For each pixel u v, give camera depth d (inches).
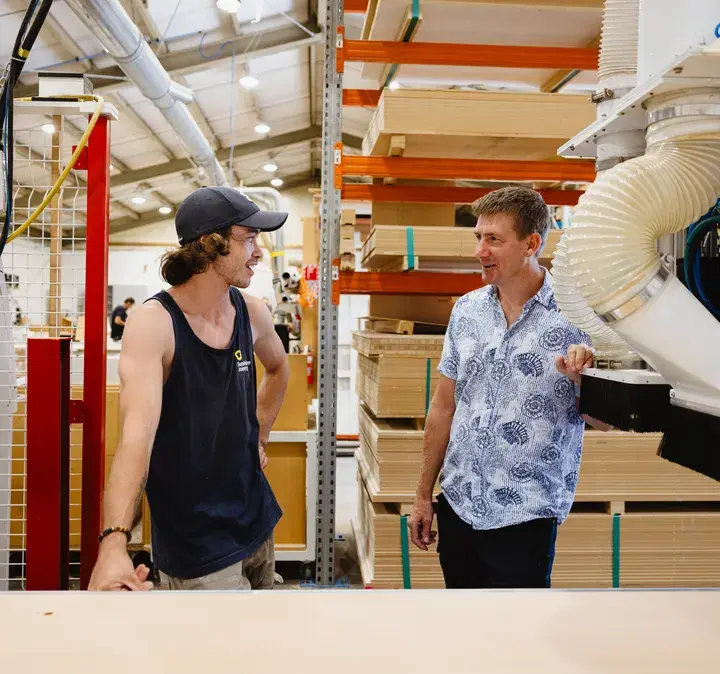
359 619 32.7
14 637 30.6
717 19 35.5
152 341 58.0
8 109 66.1
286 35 249.3
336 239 127.3
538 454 69.5
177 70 249.6
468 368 74.1
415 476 117.3
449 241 116.9
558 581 115.2
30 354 72.5
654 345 35.9
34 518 73.2
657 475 115.7
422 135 112.4
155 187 464.4
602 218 36.1
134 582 44.9
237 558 63.8
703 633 31.4
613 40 48.9
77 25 205.3
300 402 148.7
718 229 47.7
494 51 118.2
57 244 76.8
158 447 62.2
